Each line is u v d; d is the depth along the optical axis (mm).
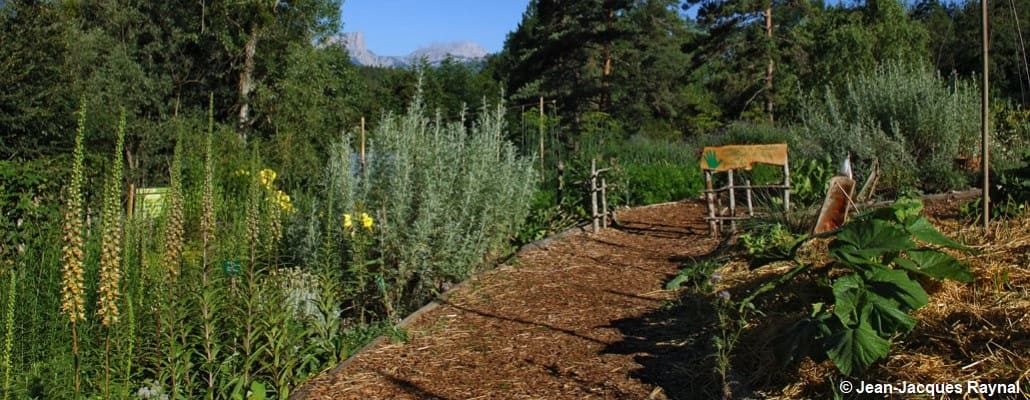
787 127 17875
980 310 4145
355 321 6281
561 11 33531
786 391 3982
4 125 12688
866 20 23406
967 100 10648
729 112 29859
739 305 5188
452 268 6836
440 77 30078
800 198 9570
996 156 10141
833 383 3803
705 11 29625
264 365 4512
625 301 6273
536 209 10156
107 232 3346
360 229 6355
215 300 4410
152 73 20906
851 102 11305
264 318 4559
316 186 8180
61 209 6137
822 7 30656
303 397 4492
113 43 19344
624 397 4301
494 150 7938
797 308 4957
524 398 4391
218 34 21188
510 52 44938
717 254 7414
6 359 3270
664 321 5582
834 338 3945
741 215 9734
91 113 14406
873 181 9000
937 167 9844
